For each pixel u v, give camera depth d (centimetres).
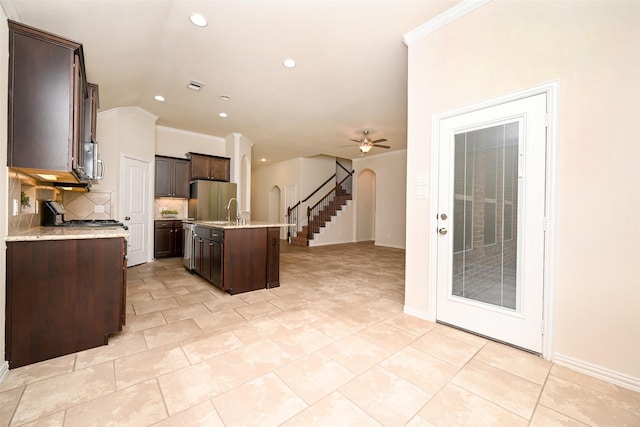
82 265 210
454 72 250
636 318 170
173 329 246
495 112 226
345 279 438
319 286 395
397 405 153
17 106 195
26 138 198
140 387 165
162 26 278
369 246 874
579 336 188
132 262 505
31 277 192
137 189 519
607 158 178
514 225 217
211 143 691
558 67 195
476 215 240
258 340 227
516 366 192
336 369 186
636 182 169
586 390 168
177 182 604
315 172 1003
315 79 389
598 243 182
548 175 200
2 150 181
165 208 611
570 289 192
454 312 253
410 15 258
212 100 468
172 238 596
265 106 491
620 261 174
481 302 236
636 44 168
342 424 138
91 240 212
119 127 476
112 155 470
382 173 897
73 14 231
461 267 250
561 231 195
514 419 143
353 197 995
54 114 207
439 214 262
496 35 224
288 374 180
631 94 170
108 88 387
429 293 269
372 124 588
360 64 347
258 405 151
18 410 145
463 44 244
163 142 616
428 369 188
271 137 699
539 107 204
